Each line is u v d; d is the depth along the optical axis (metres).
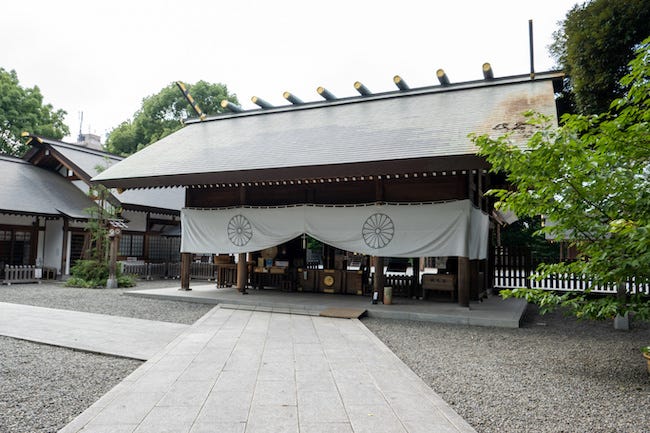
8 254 15.61
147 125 29.20
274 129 12.36
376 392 3.91
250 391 3.88
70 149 18.67
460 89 11.98
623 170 4.64
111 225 13.86
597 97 10.78
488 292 12.37
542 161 4.69
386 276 11.13
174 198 19.61
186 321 7.79
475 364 5.14
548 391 4.14
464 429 3.12
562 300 4.92
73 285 13.87
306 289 11.71
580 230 4.77
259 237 10.58
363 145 9.21
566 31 11.59
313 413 3.37
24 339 6.04
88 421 3.14
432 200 9.04
